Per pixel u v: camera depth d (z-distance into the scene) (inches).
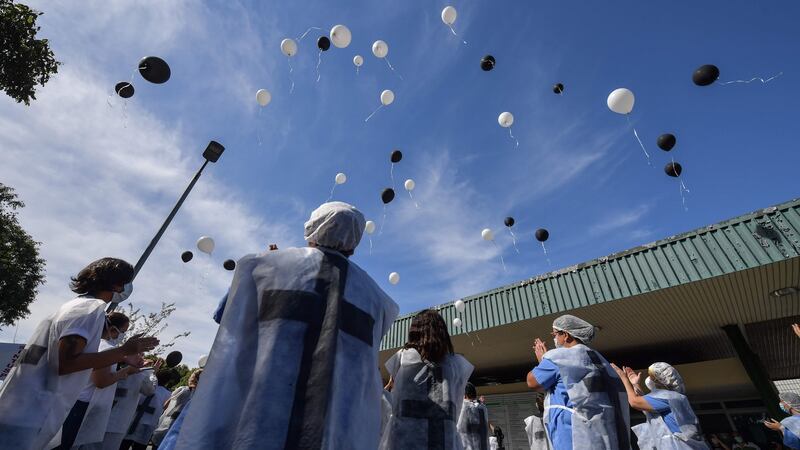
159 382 220.8
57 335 73.5
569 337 116.0
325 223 68.0
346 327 56.1
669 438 124.8
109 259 92.5
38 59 319.6
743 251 243.6
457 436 89.0
